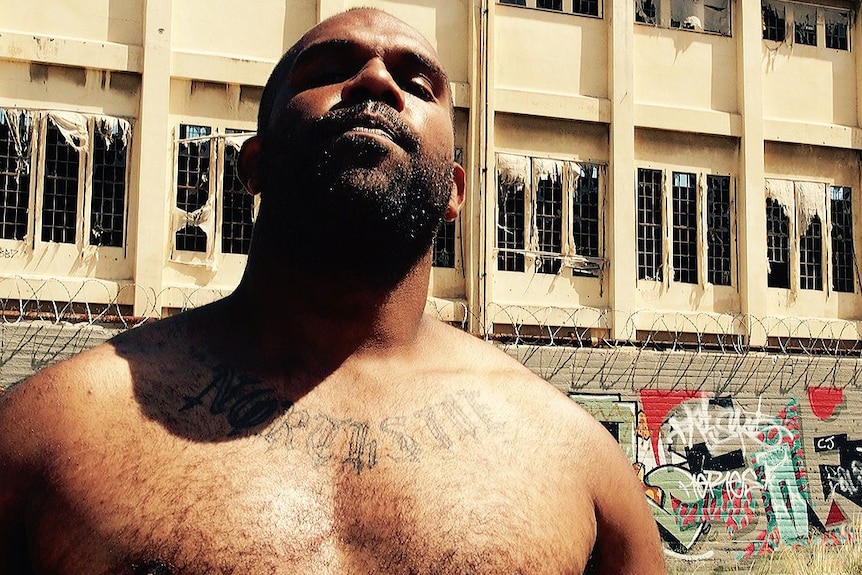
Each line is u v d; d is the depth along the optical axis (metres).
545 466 1.47
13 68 10.77
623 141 12.62
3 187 10.60
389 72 1.57
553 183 12.46
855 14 14.25
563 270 12.30
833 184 13.78
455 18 12.34
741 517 11.62
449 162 1.59
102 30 11.12
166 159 10.96
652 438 11.55
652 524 1.65
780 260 13.41
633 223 12.52
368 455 1.36
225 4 11.61
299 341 1.47
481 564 1.29
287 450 1.33
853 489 12.13
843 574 10.56
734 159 13.29
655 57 13.27
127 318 10.41
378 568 1.26
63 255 10.66
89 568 1.19
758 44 13.55
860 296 13.64
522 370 1.69
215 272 11.07
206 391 1.38
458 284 11.83
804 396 12.20
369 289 1.47
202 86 11.33
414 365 1.55
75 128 10.84
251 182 1.66
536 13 12.80
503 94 12.30
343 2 11.84
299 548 1.23
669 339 12.62
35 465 1.26
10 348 9.61
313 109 1.47
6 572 1.28
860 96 14.12
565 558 1.39
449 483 1.36
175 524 1.21
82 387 1.32
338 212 1.40
